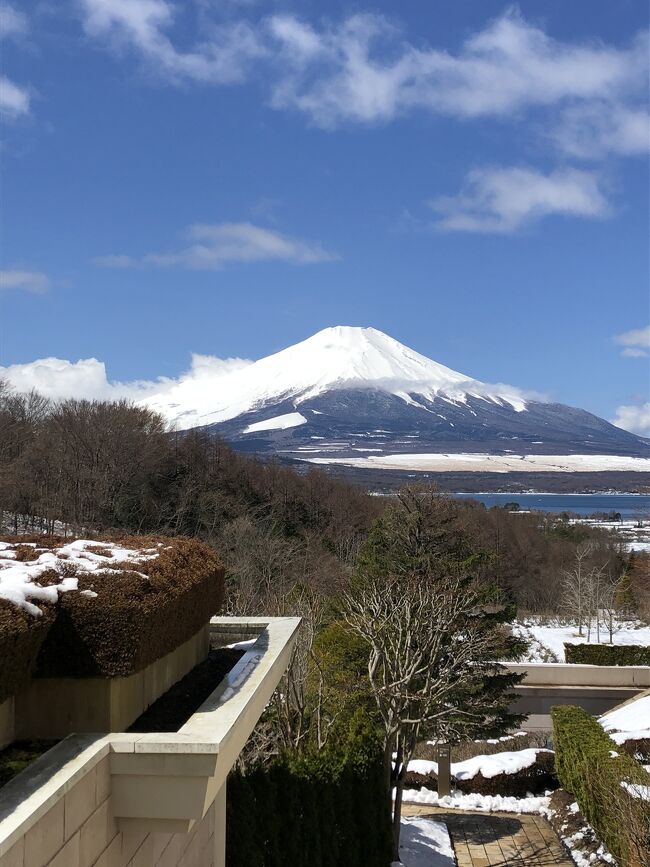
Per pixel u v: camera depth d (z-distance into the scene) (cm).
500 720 2970
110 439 5494
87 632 688
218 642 1201
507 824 2595
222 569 1064
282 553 5362
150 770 657
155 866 775
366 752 1750
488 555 3653
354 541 6738
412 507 3797
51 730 693
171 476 6166
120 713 714
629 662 4359
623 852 1858
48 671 691
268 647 1031
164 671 870
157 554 897
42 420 6141
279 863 1273
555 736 2752
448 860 2230
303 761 1456
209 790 670
